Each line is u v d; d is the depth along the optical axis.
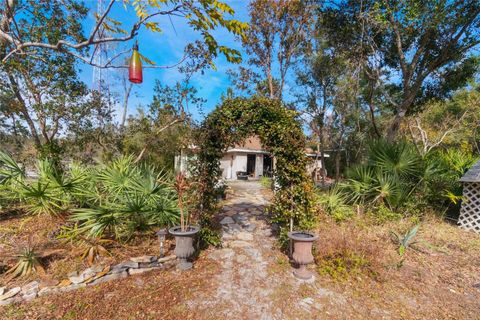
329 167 22.02
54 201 4.30
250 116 4.20
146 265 3.62
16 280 3.02
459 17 6.18
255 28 10.84
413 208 6.12
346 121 16.17
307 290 3.21
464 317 2.73
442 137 13.35
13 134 9.11
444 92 8.79
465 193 5.86
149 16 2.14
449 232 5.40
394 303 2.96
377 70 8.93
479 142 13.75
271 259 4.10
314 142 15.67
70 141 8.19
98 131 8.56
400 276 3.55
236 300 2.98
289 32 10.93
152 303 2.87
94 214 3.97
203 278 3.47
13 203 5.70
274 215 4.86
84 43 2.23
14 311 2.58
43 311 2.62
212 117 4.26
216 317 2.68
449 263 3.98
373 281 3.42
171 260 3.86
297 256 3.44
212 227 5.00
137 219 4.33
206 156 4.28
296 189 4.14
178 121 9.41
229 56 2.57
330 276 3.54
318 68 13.28
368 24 7.66
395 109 9.75
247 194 10.27
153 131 9.49
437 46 7.55
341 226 5.36
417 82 7.67
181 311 2.75
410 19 6.35
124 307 2.77
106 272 3.29
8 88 6.98
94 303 2.81
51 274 3.17
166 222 4.55
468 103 13.61
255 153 19.38
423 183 6.35
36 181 4.75
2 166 5.32
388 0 6.77
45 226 4.71
